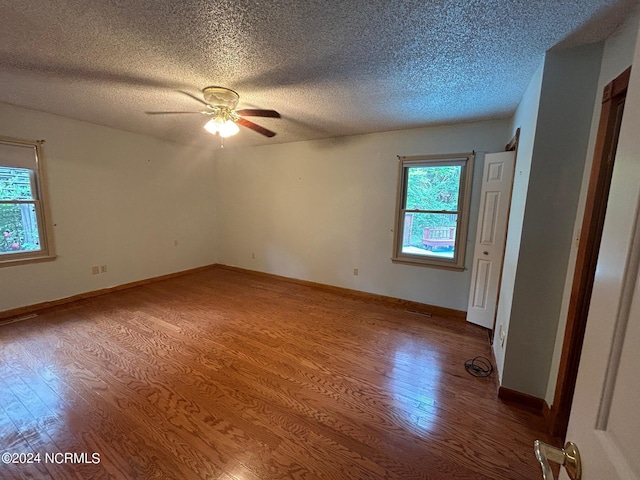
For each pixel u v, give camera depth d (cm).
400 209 378
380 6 138
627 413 45
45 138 329
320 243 445
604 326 53
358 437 169
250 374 227
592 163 158
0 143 299
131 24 155
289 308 366
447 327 322
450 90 237
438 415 188
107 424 173
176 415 182
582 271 158
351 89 238
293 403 195
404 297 387
